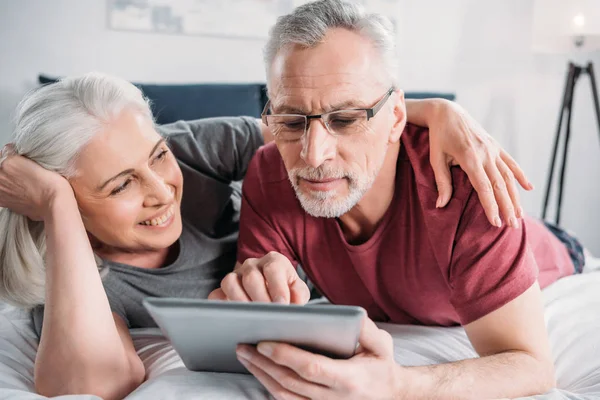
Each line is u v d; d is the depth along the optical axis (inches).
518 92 145.7
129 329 62.9
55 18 111.3
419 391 41.9
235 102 108.3
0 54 109.3
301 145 47.7
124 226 53.8
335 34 46.4
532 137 148.5
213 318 35.5
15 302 57.5
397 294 58.2
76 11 112.2
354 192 49.0
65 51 112.6
